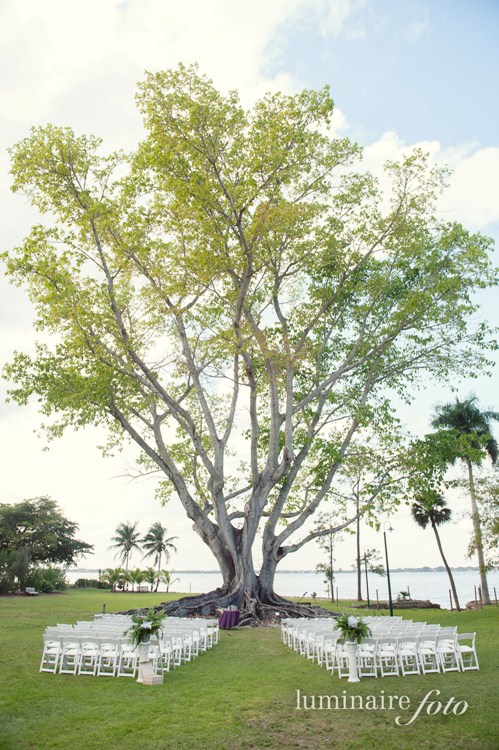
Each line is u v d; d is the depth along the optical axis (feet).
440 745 25.18
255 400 86.63
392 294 89.66
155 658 41.68
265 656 50.52
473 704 31.24
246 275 79.10
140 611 80.94
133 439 87.76
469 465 136.26
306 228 80.69
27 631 62.85
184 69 75.20
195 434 84.94
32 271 76.95
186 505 87.04
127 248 79.30
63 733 27.22
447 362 90.53
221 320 87.86
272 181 79.00
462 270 84.48
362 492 87.45
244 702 32.86
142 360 87.81
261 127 77.15
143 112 77.05
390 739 26.16
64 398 77.46
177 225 80.79
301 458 90.89
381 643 39.40
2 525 215.51
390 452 89.30
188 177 78.69
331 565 164.66
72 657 45.37
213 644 58.59
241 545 86.79
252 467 87.61
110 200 78.79
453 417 151.84
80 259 81.46
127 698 33.78
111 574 210.59
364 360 89.97
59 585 176.96
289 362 85.46
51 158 76.18
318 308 95.71
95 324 78.48
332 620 57.72
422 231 88.17
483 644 55.36
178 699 33.63
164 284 81.35
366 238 88.69
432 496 87.04
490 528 110.22
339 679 38.81
